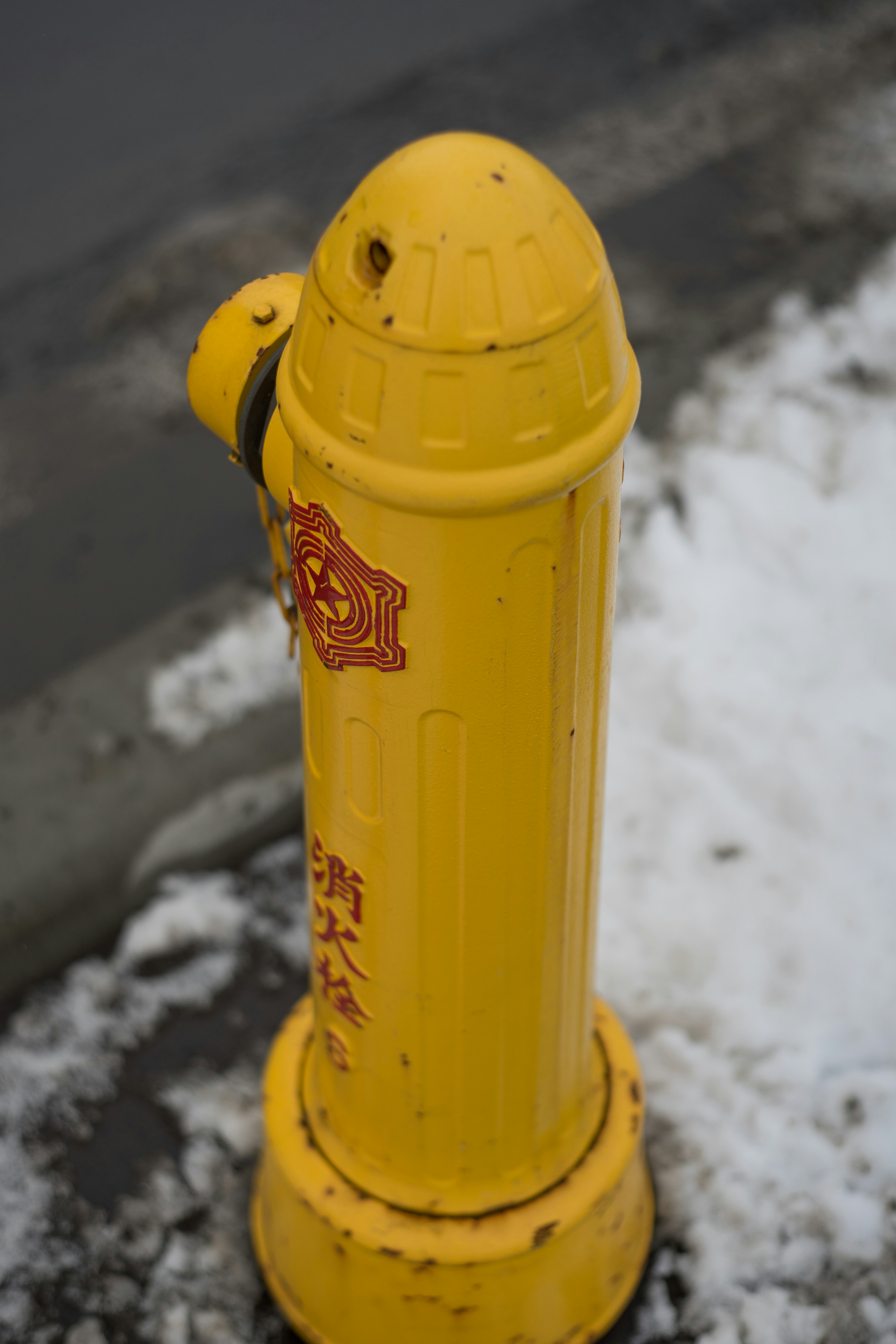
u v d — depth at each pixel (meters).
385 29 6.84
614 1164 2.36
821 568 4.01
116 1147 2.86
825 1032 2.96
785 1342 2.51
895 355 4.68
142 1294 2.63
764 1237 2.64
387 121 6.10
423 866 1.84
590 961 2.18
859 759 3.49
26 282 5.27
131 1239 2.71
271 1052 2.72
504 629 1.59
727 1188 2.70
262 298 1.72
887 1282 2.57
